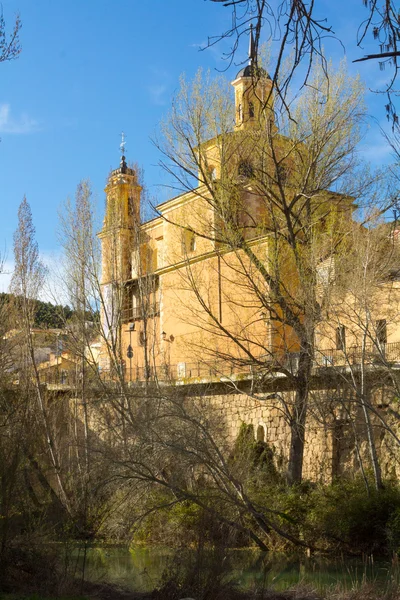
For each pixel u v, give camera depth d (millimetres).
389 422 25781
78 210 34438
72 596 14336
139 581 17359
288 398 27938
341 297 24391
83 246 34156
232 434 32594
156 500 21438
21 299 31891
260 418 31375
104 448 21906
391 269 23719
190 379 34406
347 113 26203
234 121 26766
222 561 15156
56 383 34562
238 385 32594
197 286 30219
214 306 38500
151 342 47906
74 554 20469
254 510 21281
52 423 28547
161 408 23797
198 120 26594
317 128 25875
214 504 19484
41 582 14594
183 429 20406
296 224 26562
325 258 25797
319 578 18453
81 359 33781
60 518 16203
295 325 25422
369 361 25797
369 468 25953
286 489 24922
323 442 28266
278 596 15844
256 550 22375
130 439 22578
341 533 22438
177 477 20203
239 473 23125
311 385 27203
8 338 30688
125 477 19625
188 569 14992
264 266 27141
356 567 20094
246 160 26422
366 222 24031
